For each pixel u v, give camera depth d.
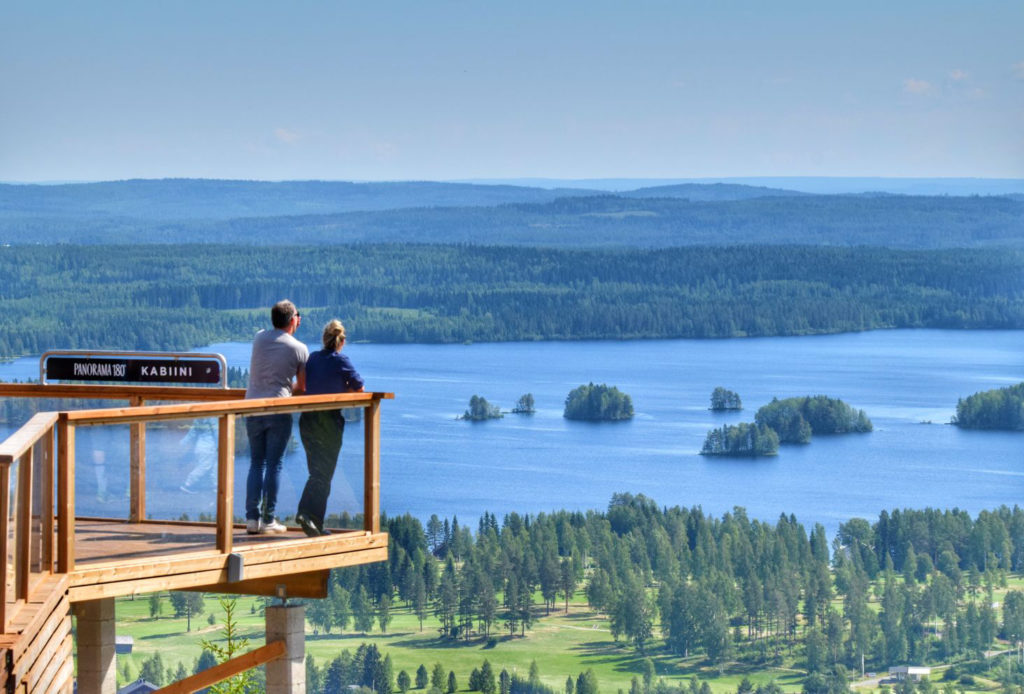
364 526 6.92
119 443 6.67
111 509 6.72
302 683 6.71
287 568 6.47
